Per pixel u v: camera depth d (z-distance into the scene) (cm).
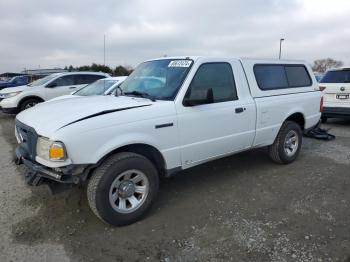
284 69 545
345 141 737
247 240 327
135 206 362
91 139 322
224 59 449
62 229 352
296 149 566
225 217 375
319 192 442
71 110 356
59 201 418
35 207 403
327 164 562
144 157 363
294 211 387
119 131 339
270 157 557
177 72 416
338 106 871
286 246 315
